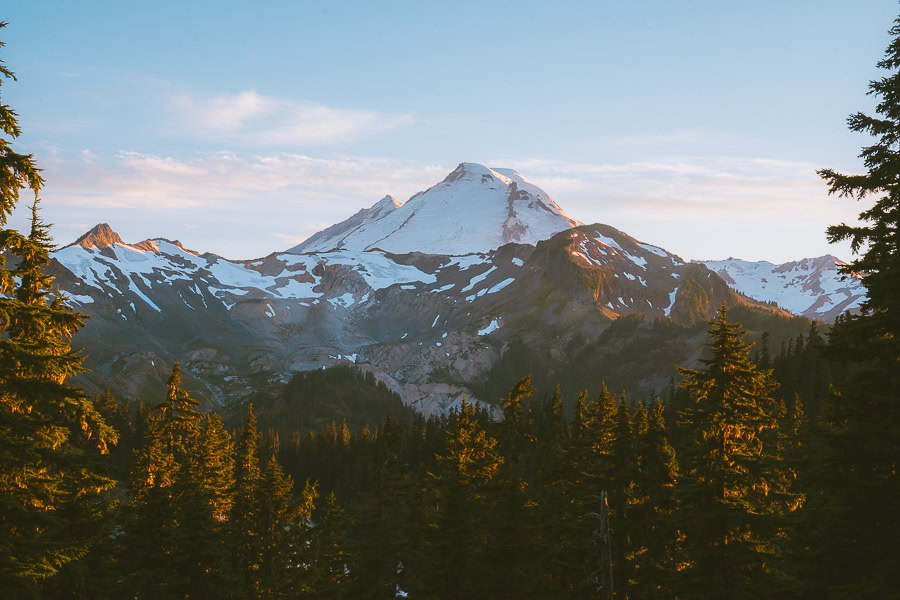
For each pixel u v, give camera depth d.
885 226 24.44
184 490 49.88
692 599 31.02
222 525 50.97
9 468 20.66
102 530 37.34
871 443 24.23
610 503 38.00
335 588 53.59
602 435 44.97
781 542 32.25
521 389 46.34
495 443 46.28
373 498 51.00
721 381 31.50
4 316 20.61
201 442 56.78
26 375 20.94
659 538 34.62
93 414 21.61
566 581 42.69
